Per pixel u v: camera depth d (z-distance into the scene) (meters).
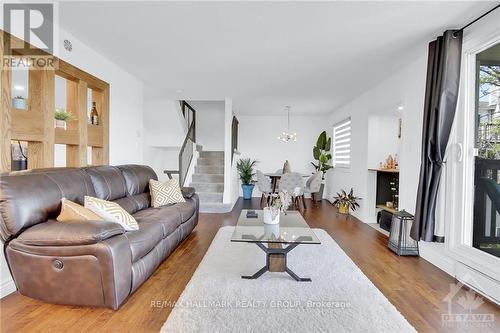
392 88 4.09
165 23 2.64
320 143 7.61
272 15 2.46
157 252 2.65
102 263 1.91
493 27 2.33
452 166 2.74
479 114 2.62
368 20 2.54
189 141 6.76
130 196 3.44
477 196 2.61
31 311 1.96
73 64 3.01
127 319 1.90
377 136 4.99
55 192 2.24
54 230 1.91
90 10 2.42
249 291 2.28
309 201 7.33
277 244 2.68
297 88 4.98
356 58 3.48
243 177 7.70
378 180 4.98
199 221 4.86
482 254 2.40
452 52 2.65
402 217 3.24
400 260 3.08
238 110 7.31
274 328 1.79
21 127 2.36
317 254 3.15
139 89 4.62
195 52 3.37
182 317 1.90
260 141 8.21
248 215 3.45
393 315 1.95
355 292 2.28
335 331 1.77
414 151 3.44
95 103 3.65
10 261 2.00
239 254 3.15
